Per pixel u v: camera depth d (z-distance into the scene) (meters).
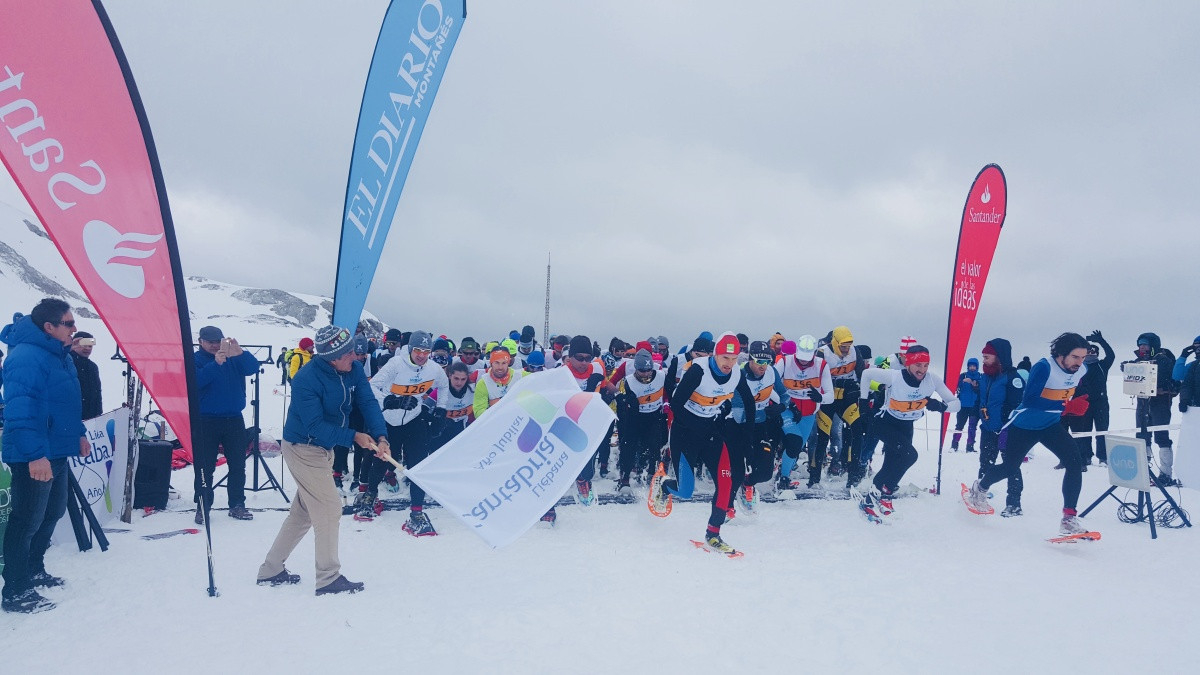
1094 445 10.81
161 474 7.19
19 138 4.14
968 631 4.16
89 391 6.59
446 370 8.23
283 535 4.84
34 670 3.55
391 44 7.03
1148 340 9.69
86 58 4.33
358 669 3.57
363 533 6.38
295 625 4.16
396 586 4.90
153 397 4.78
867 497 7.07
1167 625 4.29
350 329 7.08
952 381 8.86
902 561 5.64
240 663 3.63
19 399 4.29
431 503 7.63
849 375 8.62
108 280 4.54
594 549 5.95
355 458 8.19
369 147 7.04
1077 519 6.12
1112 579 5.21
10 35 4.09
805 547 6.06
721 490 5.87
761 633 4.11
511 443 4.83
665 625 4.22
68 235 4.36
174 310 4.78
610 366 12.27
